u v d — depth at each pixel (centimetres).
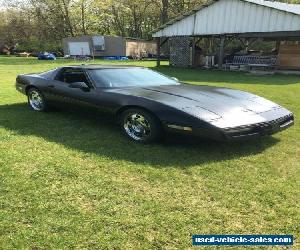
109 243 264
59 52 5328
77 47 4522
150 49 4703
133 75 592
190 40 2567
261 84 1332
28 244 262
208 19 2338
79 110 582
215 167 411
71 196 334
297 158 447
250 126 443
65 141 502
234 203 325
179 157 441
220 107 468
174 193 343
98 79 557
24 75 726
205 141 499
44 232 276
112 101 512
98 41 4347
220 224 291
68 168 399
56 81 630
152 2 5112
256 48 3659
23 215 300
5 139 508
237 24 2203
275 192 348
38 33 5988
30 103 711
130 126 505
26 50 6078
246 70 2219
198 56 2642
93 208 312
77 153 450
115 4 5869
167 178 378
